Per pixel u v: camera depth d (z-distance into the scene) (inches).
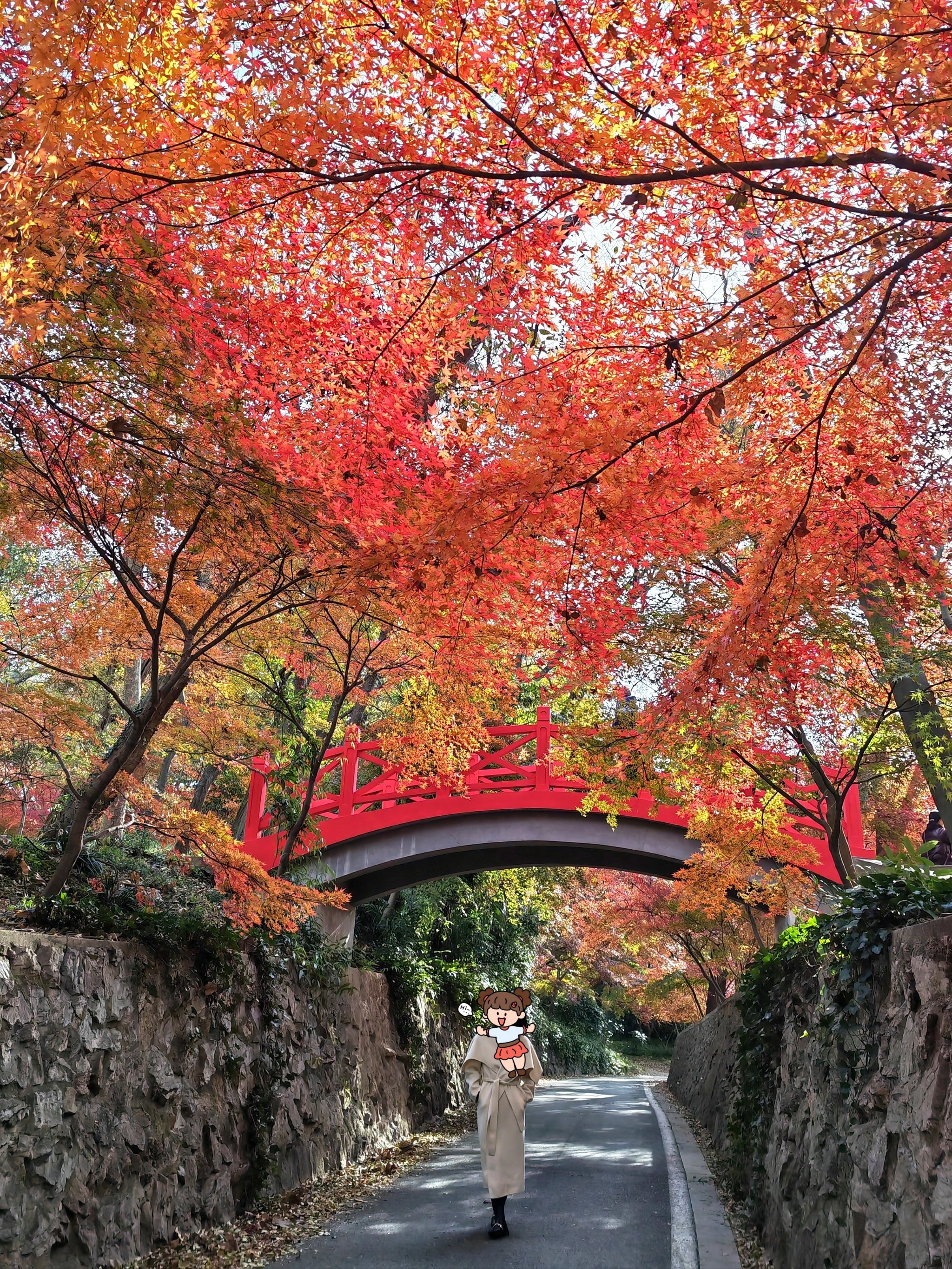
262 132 130.6
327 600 237.5
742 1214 262.1
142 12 115.3
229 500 206.8
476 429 180.5
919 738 263.6
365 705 548.4
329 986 365.7
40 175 116.7
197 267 157.6
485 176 131.7
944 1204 118.0
